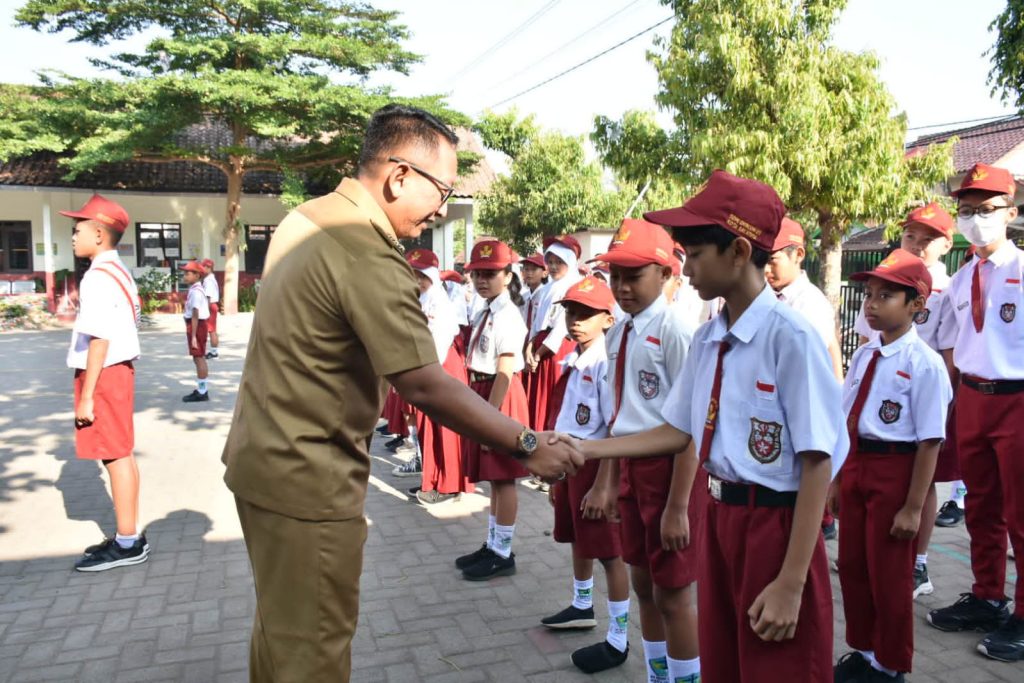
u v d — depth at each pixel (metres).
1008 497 3.55
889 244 12.59
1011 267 3.65
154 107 18.08
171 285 21.89
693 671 2.72
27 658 3.42
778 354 2.06
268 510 1.98
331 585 2.00
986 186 3.60
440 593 4.13
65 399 9.50
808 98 10.12
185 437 7.57
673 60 11.48
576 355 3.61
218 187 21.72
